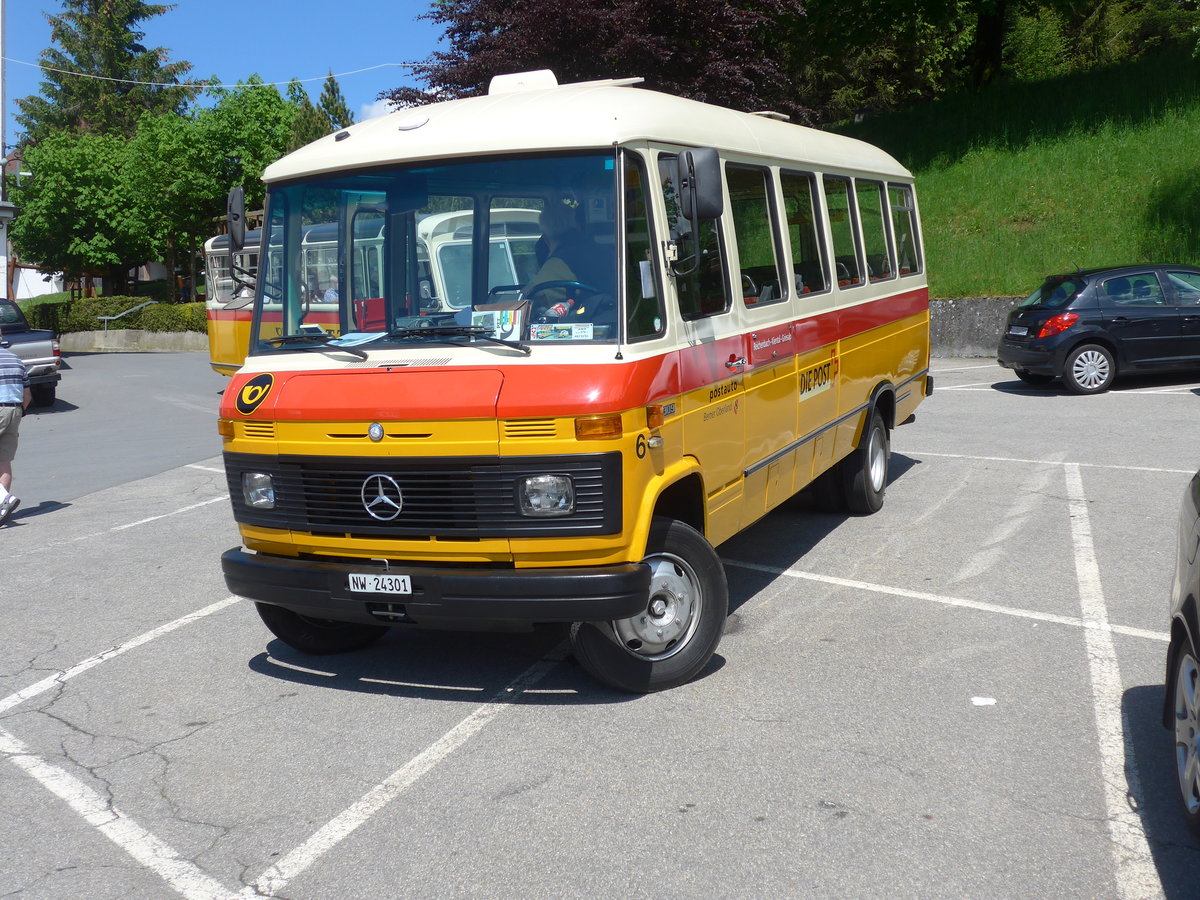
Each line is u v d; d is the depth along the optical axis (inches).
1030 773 179.8
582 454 195.9
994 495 375.2
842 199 331.3
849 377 328.2
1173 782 175.2
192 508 430.3
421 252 217.0
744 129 269.4
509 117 218.1
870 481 354.3
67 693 240.4
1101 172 905.5
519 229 210.7
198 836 174.1
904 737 195.3
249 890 157.6
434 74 902.4
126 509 435.8
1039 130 984.3
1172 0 1644.9
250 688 237.9
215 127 1604.3
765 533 343.6
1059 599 266.2
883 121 1120.8
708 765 188.1
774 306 271.1
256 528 225.8
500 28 896.9
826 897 147.7
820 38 1199.6
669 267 217.9
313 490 215.0
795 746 193.8
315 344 224.7
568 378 198.2
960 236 900.0
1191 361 595.2
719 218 244.5
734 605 275.6
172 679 245.9
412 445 202.8
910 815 168.1
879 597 275.4
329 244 225.6
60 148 1812.3
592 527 197.6
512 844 165.8
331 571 212.7
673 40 864.3
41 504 456.4
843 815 169.2
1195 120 906.7
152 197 1672.0
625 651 217.8
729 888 150.9
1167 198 842.2
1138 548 304.7
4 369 413.7
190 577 330.3
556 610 198.5
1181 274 602.5
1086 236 850.8
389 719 216.5
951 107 1088.8
